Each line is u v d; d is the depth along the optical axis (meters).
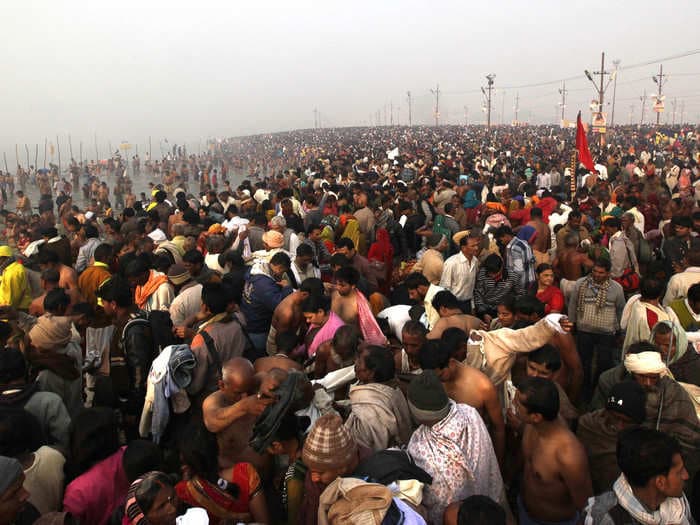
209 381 4.99
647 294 5.28
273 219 9.09
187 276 6.73
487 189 17.72
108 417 3.75
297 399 3.68
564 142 57.38
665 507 2.69
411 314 6.07
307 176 23.19
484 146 56.56
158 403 4.73
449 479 3.39
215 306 5.14
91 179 37.97
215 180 40.00
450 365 4.16
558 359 4.21
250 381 4.00
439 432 3.49
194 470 3.64
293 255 8.95
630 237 9.11
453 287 7.32
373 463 3.31
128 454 3.60
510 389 4.56
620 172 23.06
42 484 3.65
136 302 6.78
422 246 11.45
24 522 3.32
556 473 3.43
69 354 5.24
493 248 8.49
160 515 2.92
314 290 5.82
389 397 3.98
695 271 6.34
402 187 14.53
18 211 26.47
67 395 5.14
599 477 4.05
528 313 5.05
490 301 7.12
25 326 6.59
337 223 11.30
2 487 2.87
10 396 4.22
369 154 49.59
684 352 4.50
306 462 3.07
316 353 5.26
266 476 4.29
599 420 4.04
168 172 39.44
